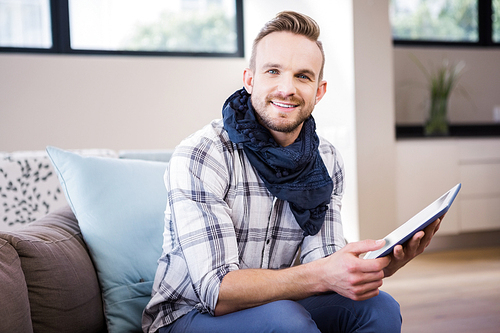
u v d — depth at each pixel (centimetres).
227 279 100
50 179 191
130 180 138
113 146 375
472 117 423
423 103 411
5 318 87
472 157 351
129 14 389
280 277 101
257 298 100
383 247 104
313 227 121
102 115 372
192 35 405
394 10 407
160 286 114
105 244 126
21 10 366
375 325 106
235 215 115
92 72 370
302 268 101
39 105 360
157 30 396
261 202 117
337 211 132
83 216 128
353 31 318
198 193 107
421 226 97
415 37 413
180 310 113
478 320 220
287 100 114
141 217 133
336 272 98
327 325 115
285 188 115
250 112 117
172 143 387
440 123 380
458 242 364
